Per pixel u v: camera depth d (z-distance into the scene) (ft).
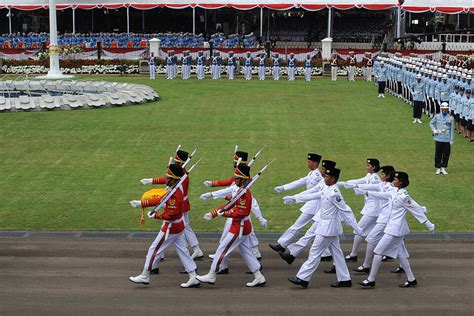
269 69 226.79
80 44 253.24
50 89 166.91
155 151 105.09
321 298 53.52
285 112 143.54
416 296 53.88
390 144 111.86
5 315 49.90
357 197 82.53
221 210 55.11
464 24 317.01
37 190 84.28
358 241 61.98
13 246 64.95
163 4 256.52
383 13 301.22
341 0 253.65
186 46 256.73
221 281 57.31
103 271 58.85
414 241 67.00
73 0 262.88
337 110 147.43
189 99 162.71
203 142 111.86
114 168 94.73
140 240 66.85
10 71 225.76
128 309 51.01
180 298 53.26
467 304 52.26
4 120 131.13
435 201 80.79
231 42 260.01
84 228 70.49
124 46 254.47
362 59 226.38
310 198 56.34
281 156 102.12
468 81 117.19
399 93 168.04
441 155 93.09
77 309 50.96
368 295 54.19
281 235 68.69
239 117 136.46
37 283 56.03
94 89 166.30
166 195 54.80
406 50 240.94
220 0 257.34
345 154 103.91
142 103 154.30
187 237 61.72
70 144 110.11
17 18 317.01
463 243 66.49
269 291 54.95
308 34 297.12
